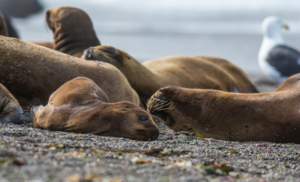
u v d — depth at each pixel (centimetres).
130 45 13925
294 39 14038
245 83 3938
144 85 3045
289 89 2052
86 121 1745
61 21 3662
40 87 2291
